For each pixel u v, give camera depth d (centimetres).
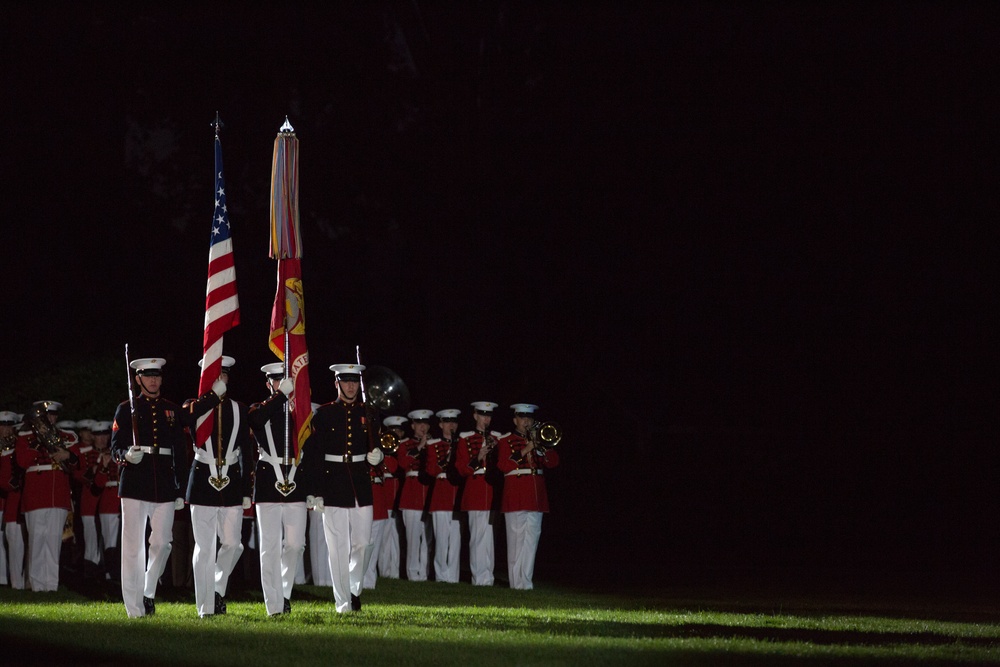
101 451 2744
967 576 3130
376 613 1945
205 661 1356
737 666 1314
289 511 1945
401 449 2916
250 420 1927
